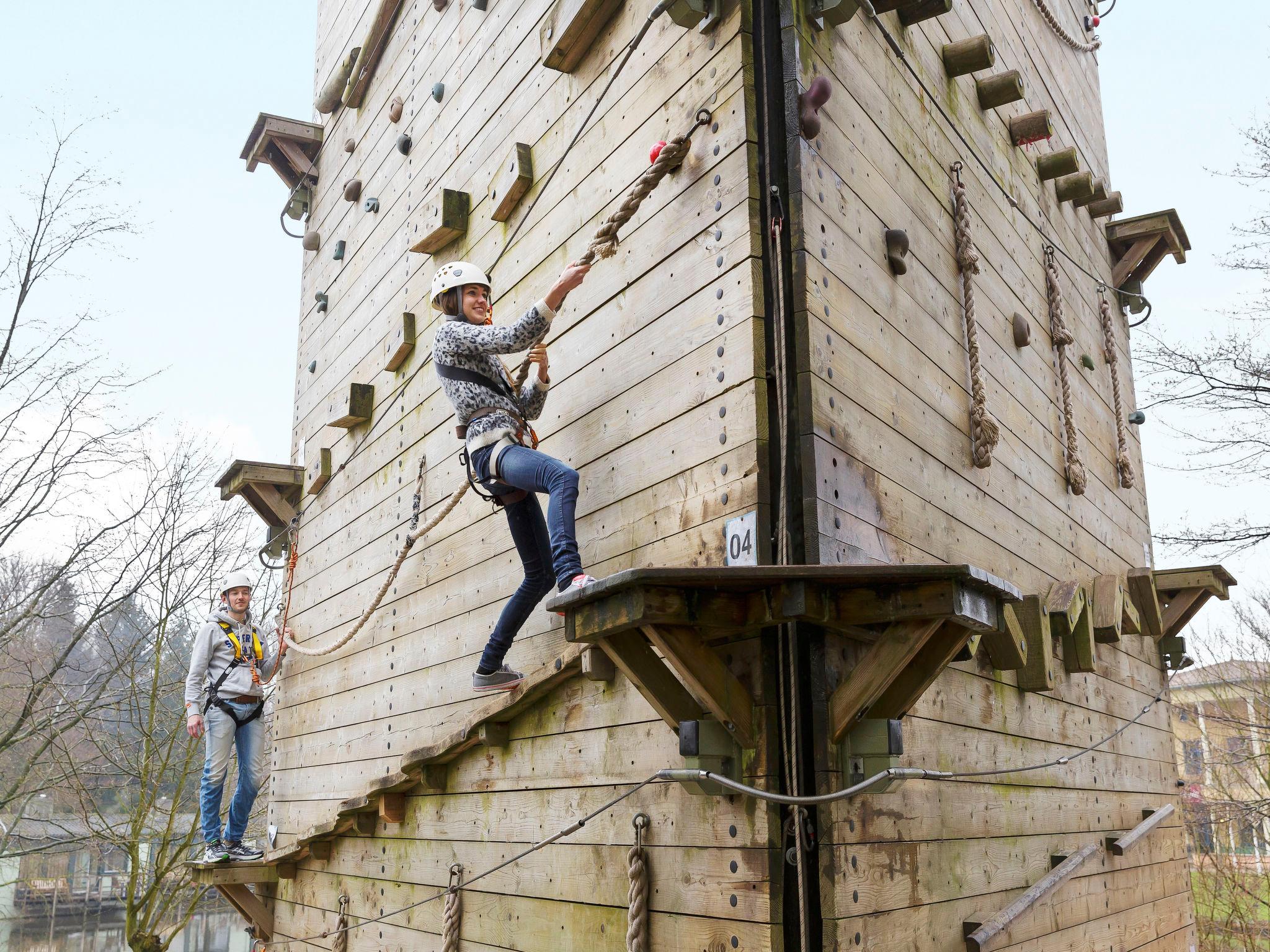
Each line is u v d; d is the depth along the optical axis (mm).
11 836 13805
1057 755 5312
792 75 3779
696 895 3410
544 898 4246
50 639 15305
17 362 12625
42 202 12820
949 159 5141
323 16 9555
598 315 4461
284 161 9469
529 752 4523
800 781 3154
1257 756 16531
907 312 4359
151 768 13812
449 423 5879
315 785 7227
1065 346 6410
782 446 3334
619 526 4105
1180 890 7062
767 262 3592
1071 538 6078
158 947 12891
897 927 3469
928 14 4723
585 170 4746
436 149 6594
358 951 5957
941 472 4418
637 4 4508
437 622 5688
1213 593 7355
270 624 15695
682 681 3605
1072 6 8078
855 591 3061
